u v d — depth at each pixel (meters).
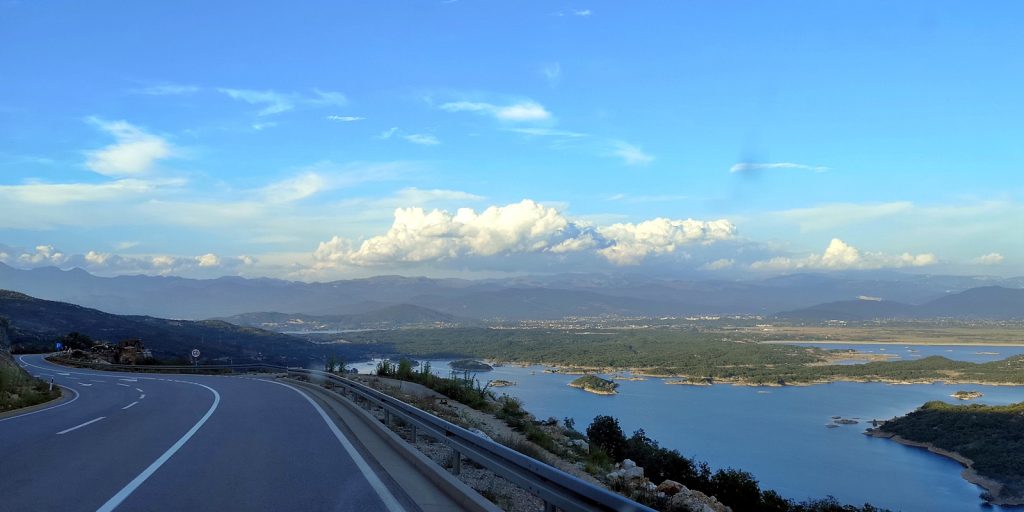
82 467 10.23
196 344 102.94
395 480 9.26
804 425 67.00
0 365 28.84
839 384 111.94
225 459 11.00
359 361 122.12
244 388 31.03
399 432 15.48
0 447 12.45
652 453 21.53
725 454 51.59
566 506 5.95
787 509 19.34
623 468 17.66
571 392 97.50
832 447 53.78
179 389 30.91
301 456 11.32
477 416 22.23
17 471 9.88
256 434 14.27
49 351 79.75
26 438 13.78
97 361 62.09
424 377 32.38
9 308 105.81
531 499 9.85
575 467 15.17
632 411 76.88
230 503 7.84
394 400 14.46
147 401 24.00
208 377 44.25
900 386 104.00
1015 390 88.25
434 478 9.10
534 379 120.69
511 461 7.40
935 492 36.53
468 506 7.55
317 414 18.55
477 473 11.20
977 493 36.03
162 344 96.00
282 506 7.72
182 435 14.12
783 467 46.41
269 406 21.12
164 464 10.50
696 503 13.06
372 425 15.03
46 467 10.23
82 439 13.56
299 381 35.44
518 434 18.98
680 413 75.62
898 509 33.75
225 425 15.95
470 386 28.47
